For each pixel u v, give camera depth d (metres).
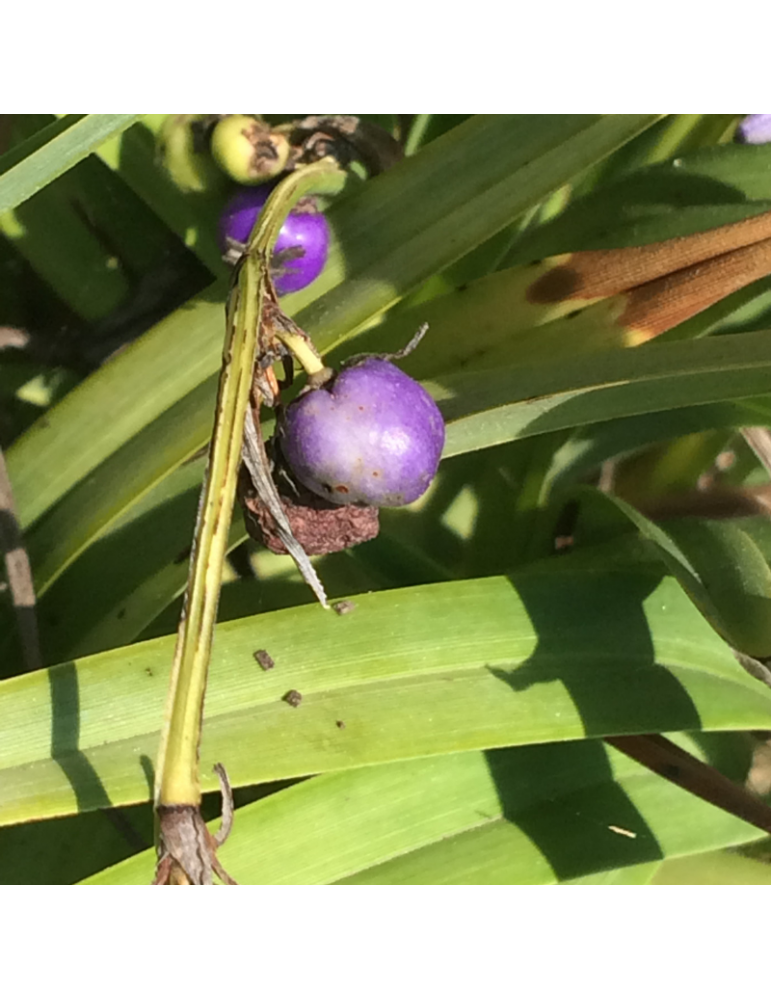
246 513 0.08
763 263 0.12
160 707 0.10
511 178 0.12
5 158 0.11
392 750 0.10
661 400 0.11
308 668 0.11
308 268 0.11
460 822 0.12
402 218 0.12
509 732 0.11
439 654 0.11
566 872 0.12
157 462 0.12
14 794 0.10
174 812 0.06
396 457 0.07
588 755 0.12
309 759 0.10
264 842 0.11
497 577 0.11
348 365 0.08
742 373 0.11
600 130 0.12
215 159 0.11
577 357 0.11
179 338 0.12
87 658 0.10
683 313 0.12
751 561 0.12
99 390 0.12
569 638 0.11
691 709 0.11
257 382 0.07
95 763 0.10
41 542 0.12
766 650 0.11
